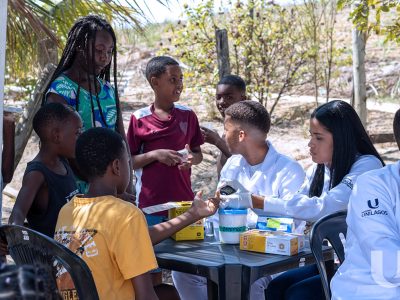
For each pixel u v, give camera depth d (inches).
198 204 124.8
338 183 136.1
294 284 132.1
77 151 111.4
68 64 149.7
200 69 337.4
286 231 130.6
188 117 181.3
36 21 200.1
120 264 103.8
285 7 375.9
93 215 106.3
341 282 103.9
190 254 121.7
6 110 142.0
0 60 124.6
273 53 344.5
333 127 134.6
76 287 97.6
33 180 124.2
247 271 112.8
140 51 552.4
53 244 97.7
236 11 335.0
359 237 100.9
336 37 511.2
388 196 101.2
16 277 48.9
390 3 211.6
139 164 170.9
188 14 328.8
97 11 221.8
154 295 105.0
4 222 243.1
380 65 491.8
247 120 146.1
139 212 106.4
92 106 149.1
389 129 356.8
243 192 132.1
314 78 400.2
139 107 428.1
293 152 319.6
